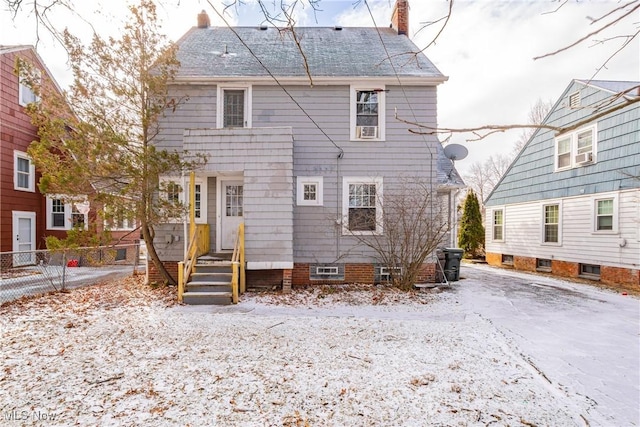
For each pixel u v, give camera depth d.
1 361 4.13
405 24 11.62
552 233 12.05
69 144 6.83
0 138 11.51
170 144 9.04
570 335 5.34
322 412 3.12
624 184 9.41
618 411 3.21
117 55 7.30
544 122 12.48
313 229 9.20
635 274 9.09
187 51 10.11
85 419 2.96
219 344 4.78
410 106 9.21
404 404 3.27
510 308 7.01
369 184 9.25
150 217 7.73
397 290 8.51
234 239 9.21
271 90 9.23
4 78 11.66
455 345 4.85
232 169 8.05
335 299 7.63
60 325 5.55
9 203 11.83
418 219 8.74
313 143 9.23
